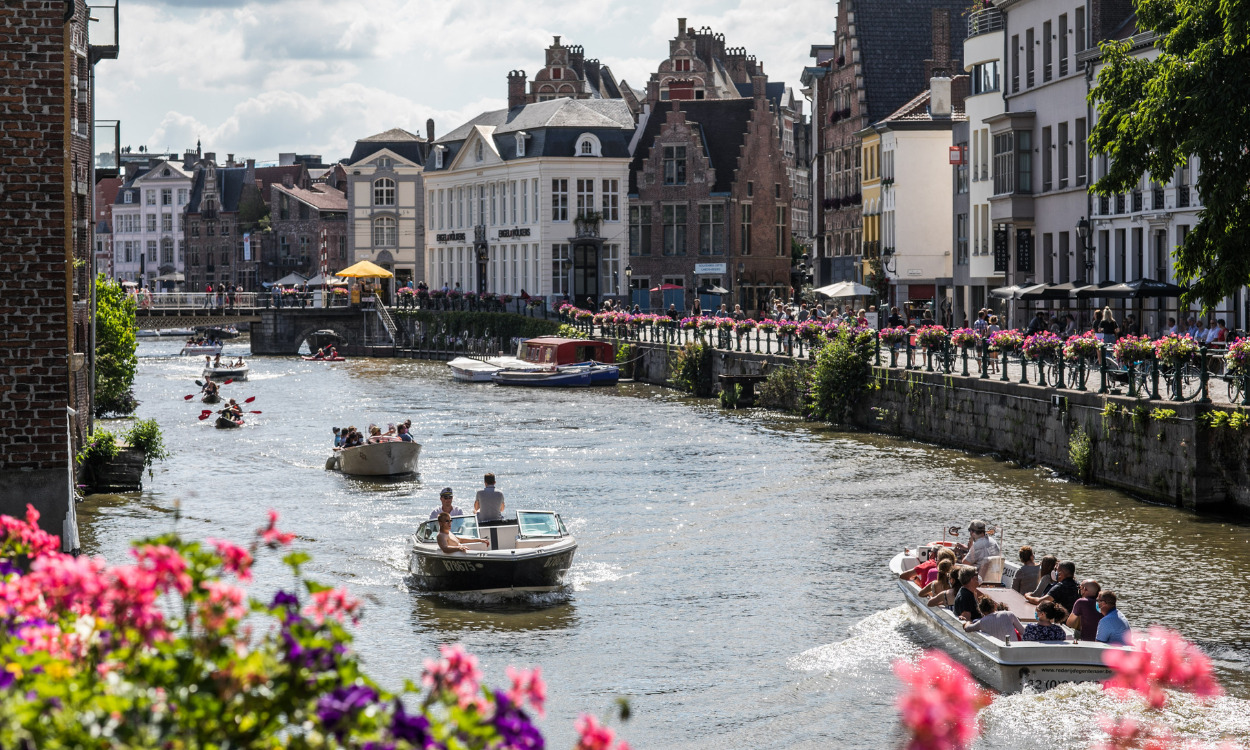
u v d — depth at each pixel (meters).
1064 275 74.31
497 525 33.84
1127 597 29.98
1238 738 20.00
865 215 109.12
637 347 96.94
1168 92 34.78
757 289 131.00
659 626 29.06
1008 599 25.81
